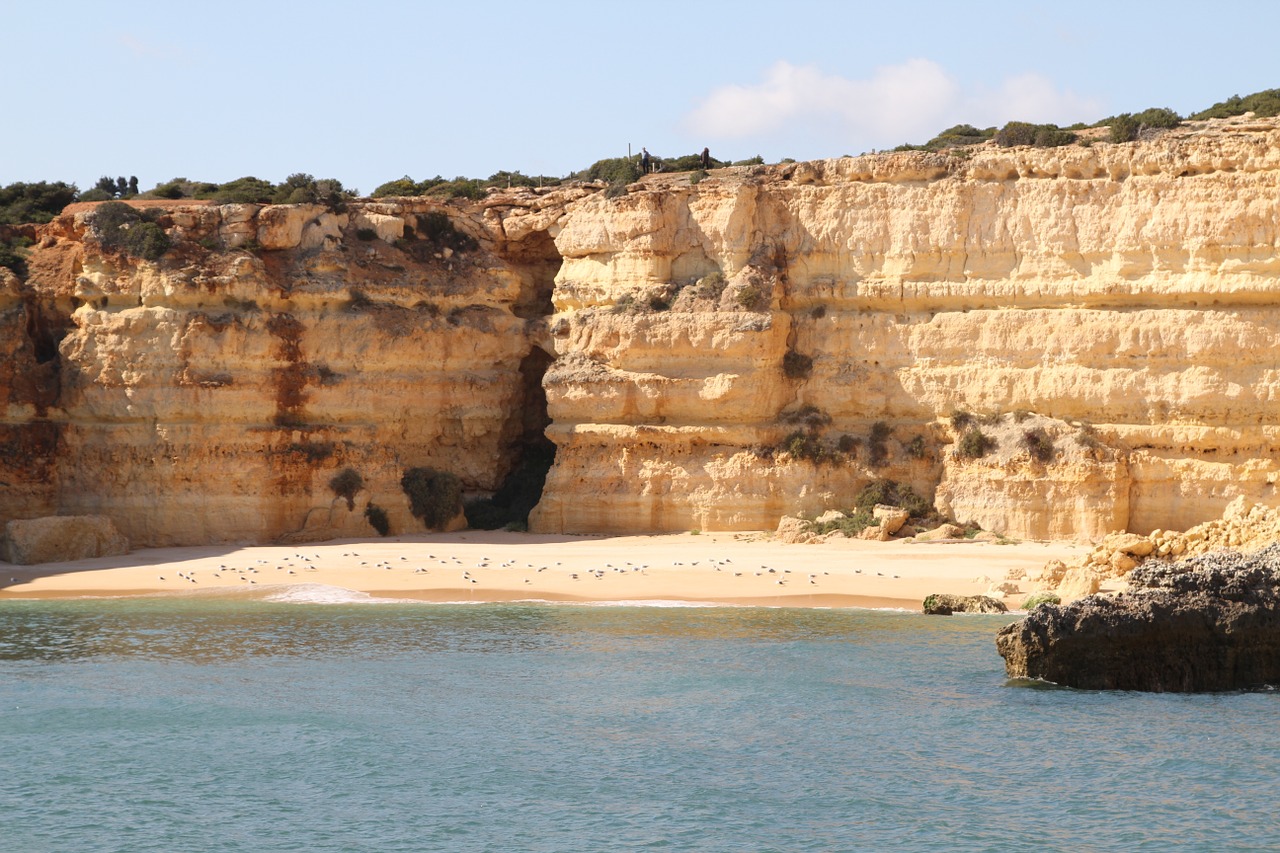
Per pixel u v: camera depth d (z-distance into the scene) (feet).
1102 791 102.17
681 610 165.58
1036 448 205.36
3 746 114.21
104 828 98.02
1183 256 202.28
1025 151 214.69
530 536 223.51
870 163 223.92
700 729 117.50
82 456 222.48
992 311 213.46
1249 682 126.72
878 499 214.28
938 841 94.38
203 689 130.31
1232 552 133.39
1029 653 128.26
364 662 139.85
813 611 164.66
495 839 95.76
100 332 223.10
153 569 195.42
